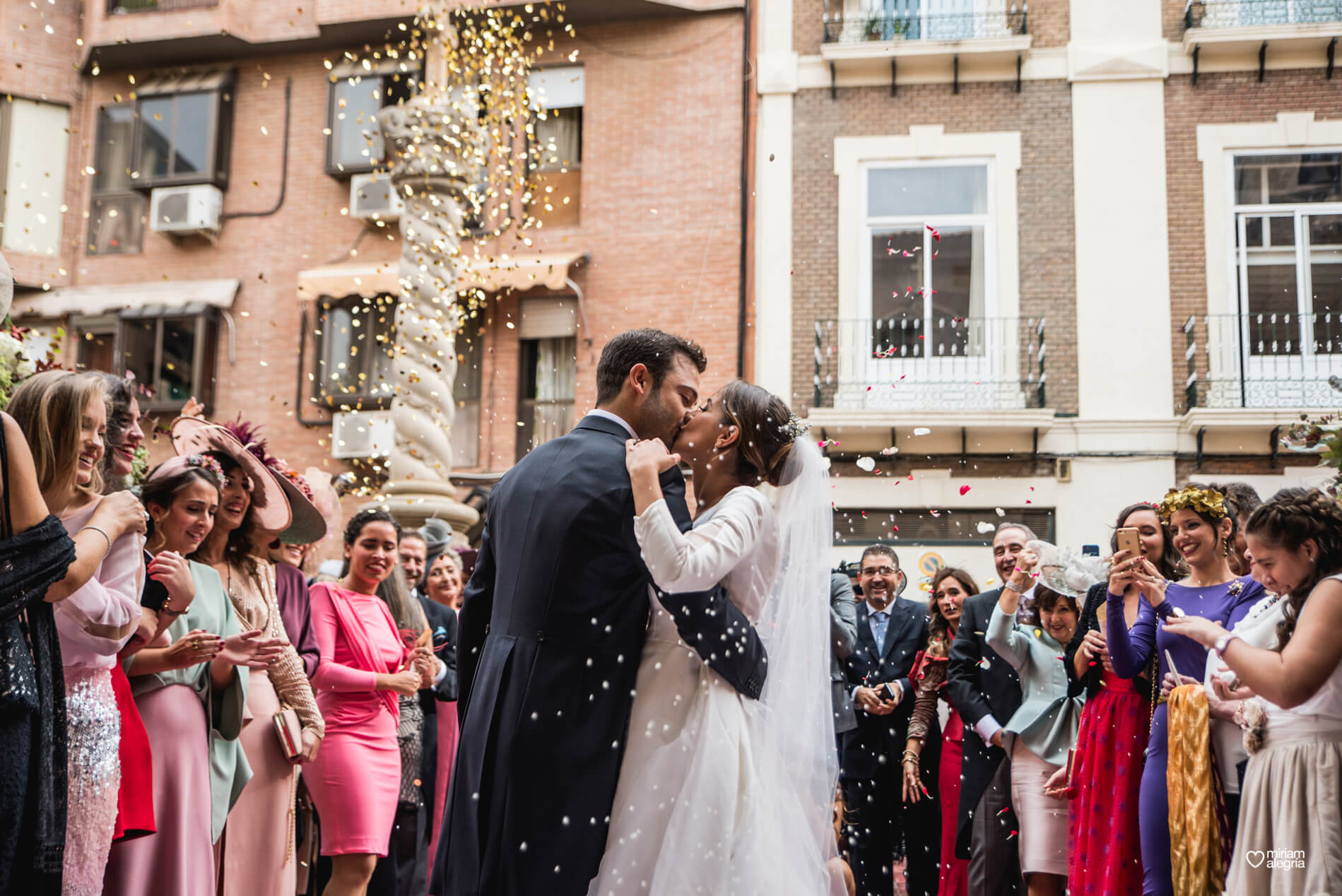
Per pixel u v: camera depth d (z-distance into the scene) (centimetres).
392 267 1309
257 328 1363
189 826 372
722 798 276
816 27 1251
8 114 1409
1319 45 1168
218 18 1374
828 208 1224
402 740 565
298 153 1388
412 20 1332
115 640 321
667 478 289
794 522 324
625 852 275
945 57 1214
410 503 911
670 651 292
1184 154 1182
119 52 1409
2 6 1416
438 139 972
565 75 1308
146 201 1415
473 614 311
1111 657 429
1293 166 1175
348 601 519
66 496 316
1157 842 398
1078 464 1145
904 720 591
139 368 1362
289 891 437
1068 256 1184
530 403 1287
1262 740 353
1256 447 1124
